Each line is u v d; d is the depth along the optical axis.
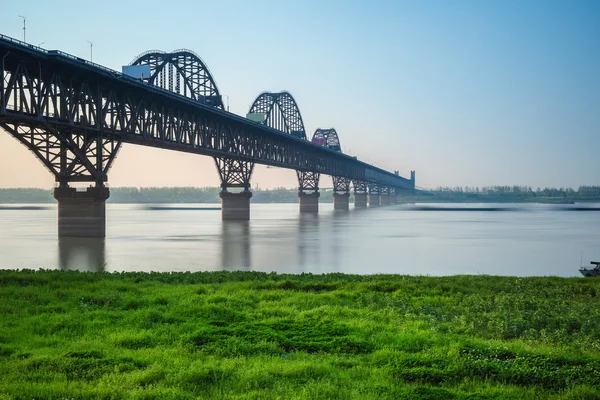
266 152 131.50
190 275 32.88
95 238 67.25
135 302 21.91
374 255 59.47
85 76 61.84
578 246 73.19
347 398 11.52
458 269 49.28
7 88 51.25
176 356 14.57
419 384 12.84
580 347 16.64
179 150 90.44
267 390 11.81
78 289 25.30
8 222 136.75
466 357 14.45
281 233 93.12
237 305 22.03
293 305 22.44
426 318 20.23
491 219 159.88
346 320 19.38
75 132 63.72
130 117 73.25
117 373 12.97
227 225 117.31
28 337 16.44
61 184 66.81
